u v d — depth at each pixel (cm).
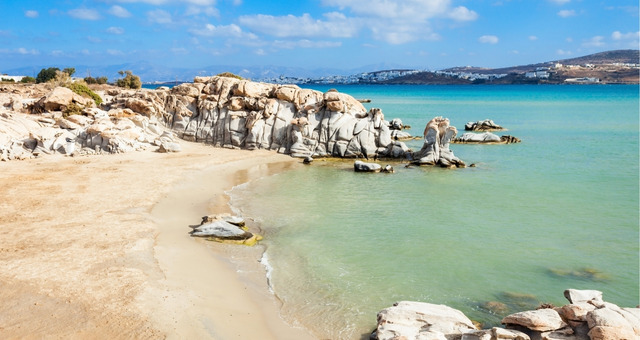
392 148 5159
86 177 3681
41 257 2073
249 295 1884
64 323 1545
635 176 4062
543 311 1475
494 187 3775
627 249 2378
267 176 4209
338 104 5328
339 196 3500
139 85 11969
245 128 5562
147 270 2002
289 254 2338
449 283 2014
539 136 6825
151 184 3550
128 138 5019
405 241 2519
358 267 2180
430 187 3800
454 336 1431
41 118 5222
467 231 2681
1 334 1469
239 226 2694
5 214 2673
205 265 2147
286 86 5744
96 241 2306
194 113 5934
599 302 1472
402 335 1420
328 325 1670
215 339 1526
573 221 2839
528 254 2330
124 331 1514
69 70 11769
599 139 6388
